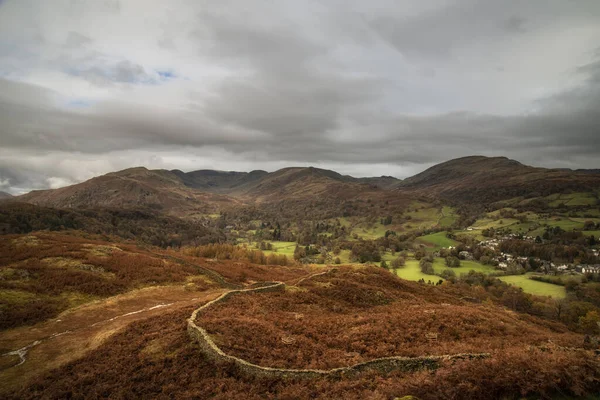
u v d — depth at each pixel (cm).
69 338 3575
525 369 1778
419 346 2741
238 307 3769
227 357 2447
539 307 8912
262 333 2936
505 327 3531
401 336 3000
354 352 2622
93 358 2898
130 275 5931
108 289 5262
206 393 2130
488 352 2402
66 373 2720
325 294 4819
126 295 5184
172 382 2311
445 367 2070
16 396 2444
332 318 3628
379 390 1866
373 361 2364
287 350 2642
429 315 3631
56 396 2372
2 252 5997
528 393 1653
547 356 1928
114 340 3180
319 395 1992
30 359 3095
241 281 6825
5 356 3175
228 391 2111
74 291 5000
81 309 4509
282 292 4694
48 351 3256
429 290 6681
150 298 5175
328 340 2911
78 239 7950
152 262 6819
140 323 3512
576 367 1728
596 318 7275
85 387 2436
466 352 2427
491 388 1694
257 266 8931
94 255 6488
